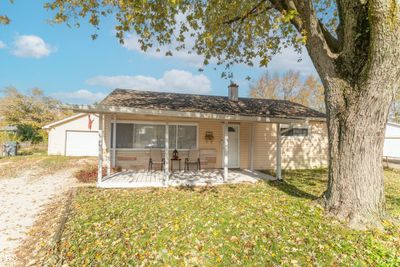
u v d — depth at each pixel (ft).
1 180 30.60
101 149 25.36
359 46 12.84
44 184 28.09
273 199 18.61
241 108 34.96
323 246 10.71
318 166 40.91
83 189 24.11
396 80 11.89
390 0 10.48
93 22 18.88
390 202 18.31
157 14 18.24
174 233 12.46
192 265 9.86
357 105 12.98
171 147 35.91
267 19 22.44
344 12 13.20
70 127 59.88
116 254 10.79
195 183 26.66
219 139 37.91
